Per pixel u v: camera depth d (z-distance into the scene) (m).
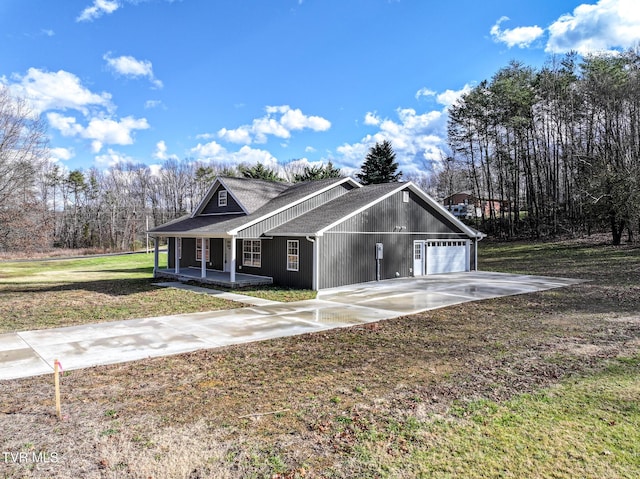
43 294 14.73
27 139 24.72
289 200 18.64
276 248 16.92
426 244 20.02
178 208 66.38
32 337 8.20
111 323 9.55
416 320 9.73
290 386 5.45
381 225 17.83
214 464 3.53
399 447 3.79
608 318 9.51
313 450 3.75
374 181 41.38
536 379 5.55
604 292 13.40
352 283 16.50
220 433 4.11
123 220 59.19
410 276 19.17
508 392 5.10
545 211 34.06
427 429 4.14
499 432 4.05
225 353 7.05
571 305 11.30
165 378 5.79
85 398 5.07
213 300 12.92
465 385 5.37
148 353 7.06
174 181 67.19
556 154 33.47
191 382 5.63
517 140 35.62
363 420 4.37
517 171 36.53
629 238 25.30
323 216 17.06
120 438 4.00
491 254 28.69
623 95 26.16
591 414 4.42
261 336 8.27
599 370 5.86
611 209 24.36
